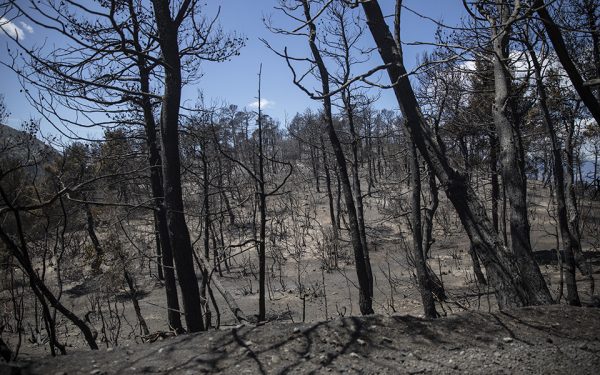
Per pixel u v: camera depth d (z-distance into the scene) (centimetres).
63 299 1479
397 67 579
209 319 570
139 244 1303
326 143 2327
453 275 1612
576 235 1227
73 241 1480
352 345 375
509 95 611
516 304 510
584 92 384
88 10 438
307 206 3044
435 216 2391
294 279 1911
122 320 1300
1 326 372
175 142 566
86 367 338
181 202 568
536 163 1456
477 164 1559
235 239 2366
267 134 3027
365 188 3241
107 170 802
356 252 938
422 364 351
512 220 584
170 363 343
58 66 539
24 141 502
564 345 388
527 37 592
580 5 747
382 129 2823
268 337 385
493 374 338
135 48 750
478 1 469
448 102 1211
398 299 1284
